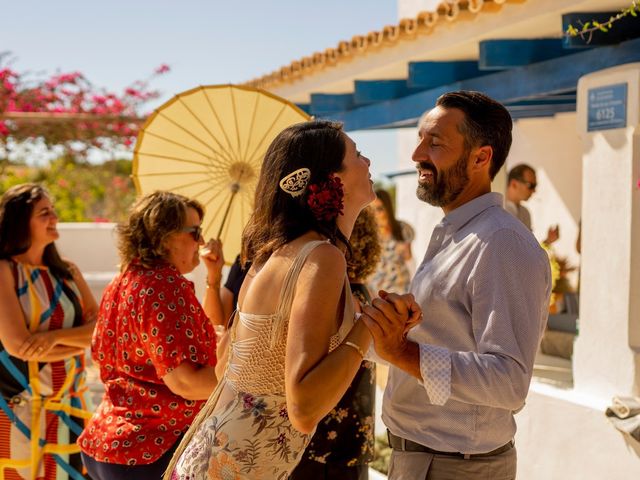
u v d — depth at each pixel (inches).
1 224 172.4
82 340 174.6
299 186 96.3
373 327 91.2
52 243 179.3
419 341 106.5
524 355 96.8
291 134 98.1
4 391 172.2
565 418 176.4
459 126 106.7
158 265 137.4
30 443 172.1
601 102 176.6
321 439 136.7
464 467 104.9
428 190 109.5
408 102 312.3
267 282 95.7
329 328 90.4
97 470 136.9
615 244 172.2
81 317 180.4
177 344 130.7
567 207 343.0
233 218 181.9
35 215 172.9
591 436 169.3
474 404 102.3
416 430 107.2
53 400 174.6
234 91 171.5
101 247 357.4
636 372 166.9
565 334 248.7
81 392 180.1
